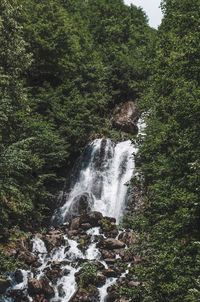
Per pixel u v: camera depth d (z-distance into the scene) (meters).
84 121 38.84
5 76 25.02
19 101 28.08
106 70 46.28
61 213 34.84
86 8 57.50
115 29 54.16
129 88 45.72
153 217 20.14
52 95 38.28
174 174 19.33
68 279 24.97
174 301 16.05
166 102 25.78
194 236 17.30
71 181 37.28
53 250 27.61
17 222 28.70
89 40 49.31
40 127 33.47
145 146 25.19
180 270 16.16
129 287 19.84
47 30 40.62
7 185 20.62
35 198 32.72
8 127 28.36
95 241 28.55
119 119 41.12
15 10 28.86
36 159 31.30
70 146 38.28
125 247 27.50
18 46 27.78
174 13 31.48
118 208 34.12
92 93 42.44
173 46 28.62
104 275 24.83
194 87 20.00
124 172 35.75
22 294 23.55
